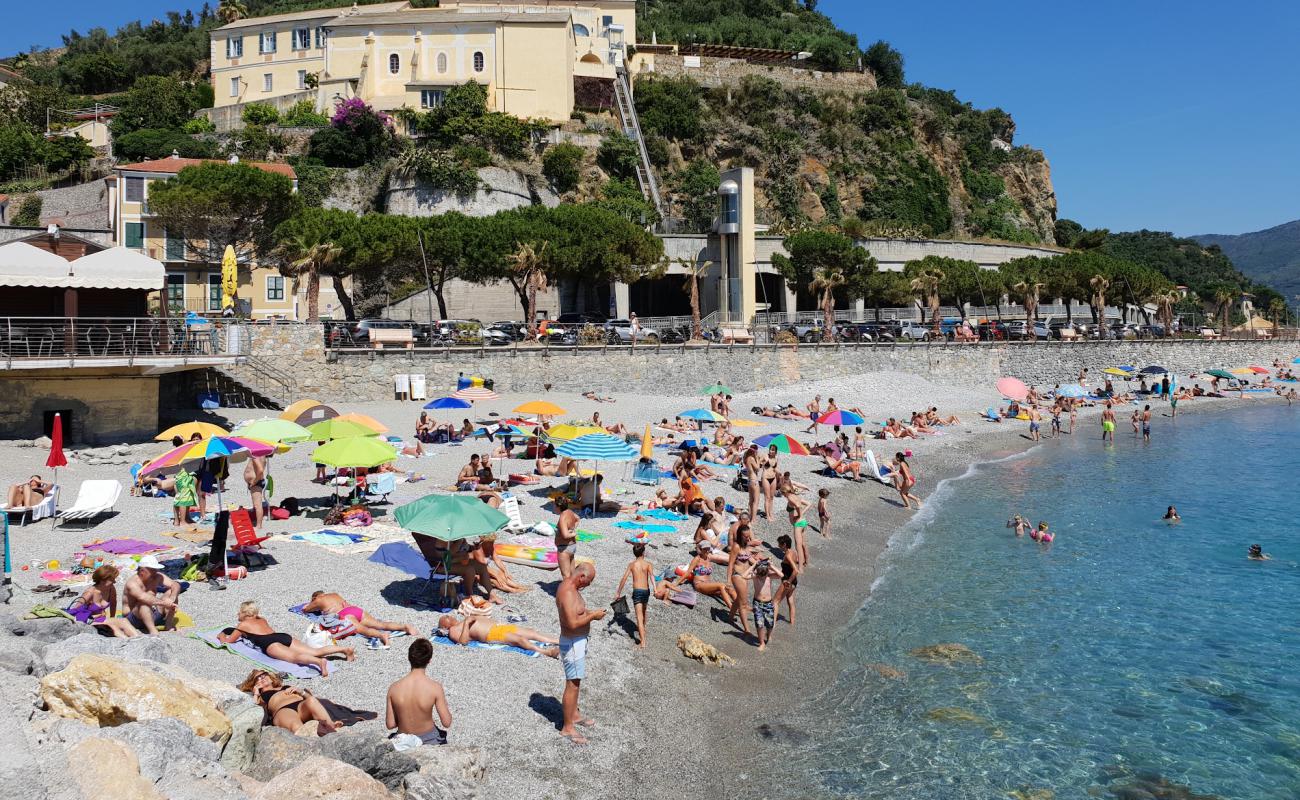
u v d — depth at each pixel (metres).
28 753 8.38
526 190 86.62
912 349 65.50
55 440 22.94
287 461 31.48
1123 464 43.91
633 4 116.56
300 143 86.56
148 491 25.19
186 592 16.67
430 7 108.19
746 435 43.44
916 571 24.19
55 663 11.13
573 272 60.16
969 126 144.50
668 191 105.12
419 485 28.09
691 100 114.94
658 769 12.85
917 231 107.62
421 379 46.44
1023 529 28.81
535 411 32.75
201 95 102.44
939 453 44.88
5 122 97.75
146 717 9.90
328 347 45.22
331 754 10.42
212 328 37.19
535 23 96.31
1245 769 14.04
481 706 13.56
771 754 13.79
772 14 152.75
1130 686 17.06
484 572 17.72
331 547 20.14
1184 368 82.44
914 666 17.58
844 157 124.31
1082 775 13.67
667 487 30.23
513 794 11.52
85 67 123.06
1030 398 60.75
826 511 26.86
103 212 71.25
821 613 20.38
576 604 13.06
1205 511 32.97
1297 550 27.28
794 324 67.62
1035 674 17.44
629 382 53.31
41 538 20.20
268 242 55.56
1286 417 64.19
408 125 90.00
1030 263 83.69
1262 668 18.06
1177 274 174.62
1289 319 145.12
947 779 13.36
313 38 99.00
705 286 79.75
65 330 32.25
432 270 58.41
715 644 17.94
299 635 14.98
